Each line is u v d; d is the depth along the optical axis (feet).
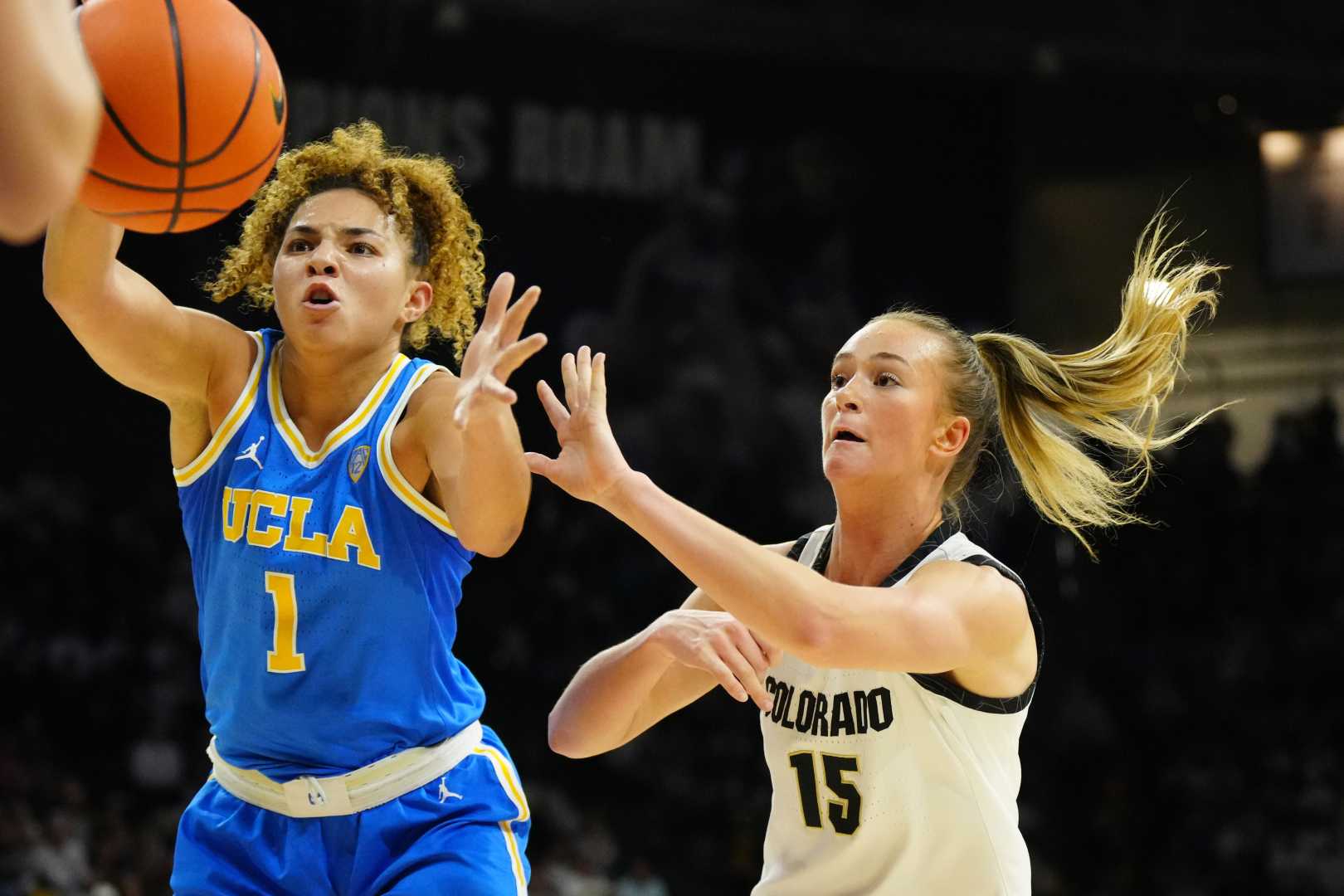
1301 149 66.23
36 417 56.85
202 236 53.21
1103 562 62.64
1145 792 58.59
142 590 54.13
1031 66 66.23
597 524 64.69
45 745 46.65
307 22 58.34
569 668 59.77
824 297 67.87
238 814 11.76
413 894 11.15
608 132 64.44
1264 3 66.18
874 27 63.82
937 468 12.55
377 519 11.39
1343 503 64.69
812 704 12.15
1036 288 69.46
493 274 62.54
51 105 5.56
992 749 11.92
